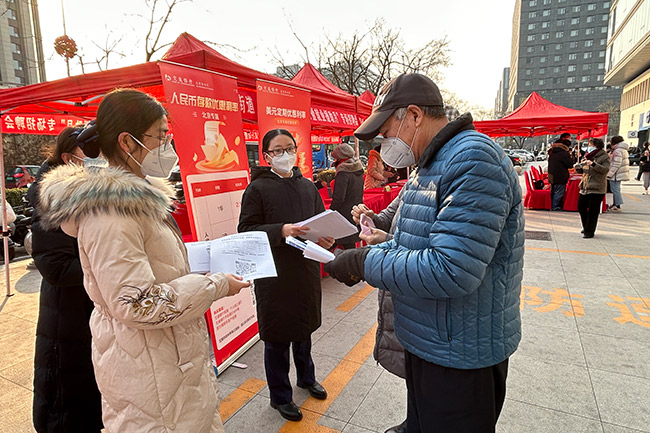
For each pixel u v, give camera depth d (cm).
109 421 118
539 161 4075
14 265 616
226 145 297
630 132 4612
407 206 136
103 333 115
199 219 271
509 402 239
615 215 877
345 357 299
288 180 236
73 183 108
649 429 213
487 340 126
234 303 304
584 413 228
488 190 111
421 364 136
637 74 4784
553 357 288
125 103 122
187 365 121
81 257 113
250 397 254
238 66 315
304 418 231
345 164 454
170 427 115
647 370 268
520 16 10125
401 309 140
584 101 9819
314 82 750
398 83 136
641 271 481
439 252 111
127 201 106
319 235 211
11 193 903
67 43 923
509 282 129
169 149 136
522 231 132
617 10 5022
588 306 379
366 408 239
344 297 430
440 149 124
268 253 158
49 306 175
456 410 129
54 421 176
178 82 257
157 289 108
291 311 220
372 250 131
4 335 358
